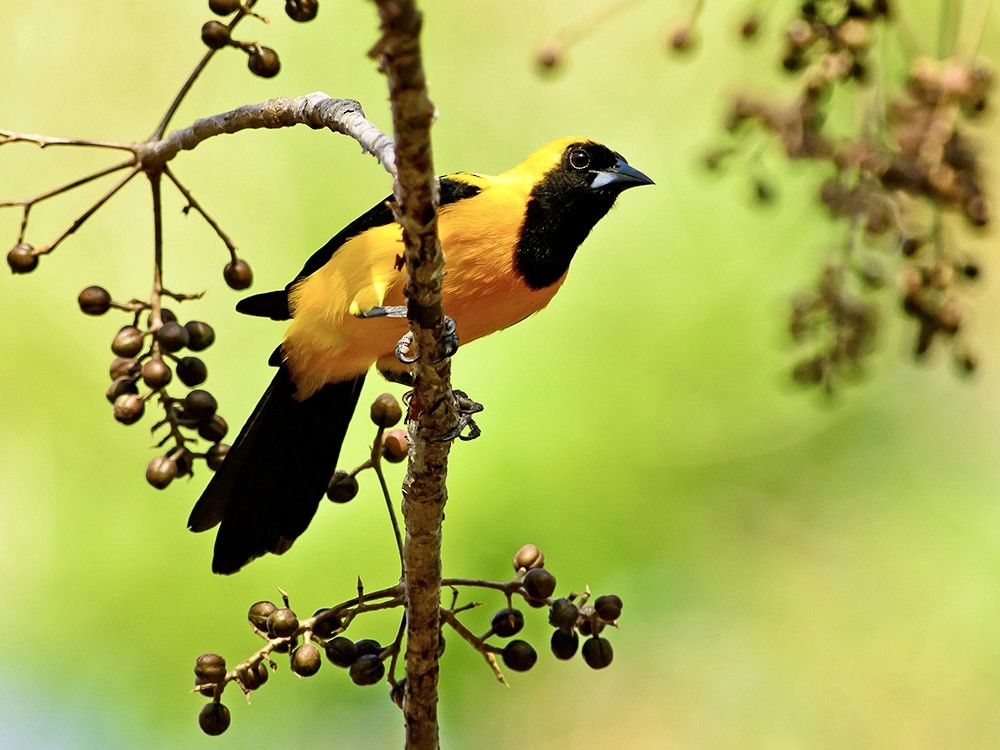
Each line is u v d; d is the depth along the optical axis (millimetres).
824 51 8734
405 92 5773
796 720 13625
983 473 14039
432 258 6453
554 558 11539
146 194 14430
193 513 8445
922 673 13688
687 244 13227
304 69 14461
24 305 13977
